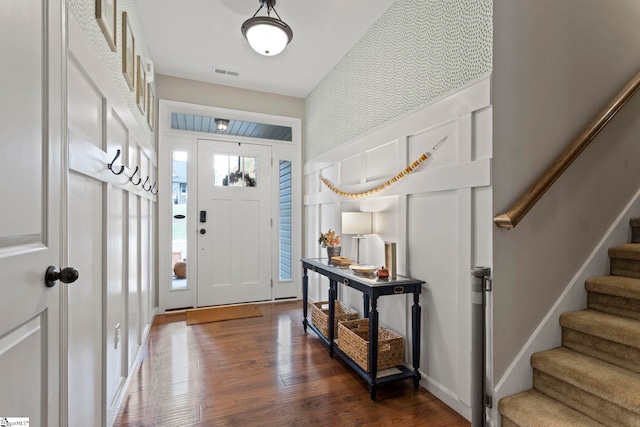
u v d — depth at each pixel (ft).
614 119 6.37
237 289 12.70
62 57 3.21
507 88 5.18
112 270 5.32
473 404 4.91
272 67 10.93
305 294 9.75
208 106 12.03
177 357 7.79
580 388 4.53
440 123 6.12
